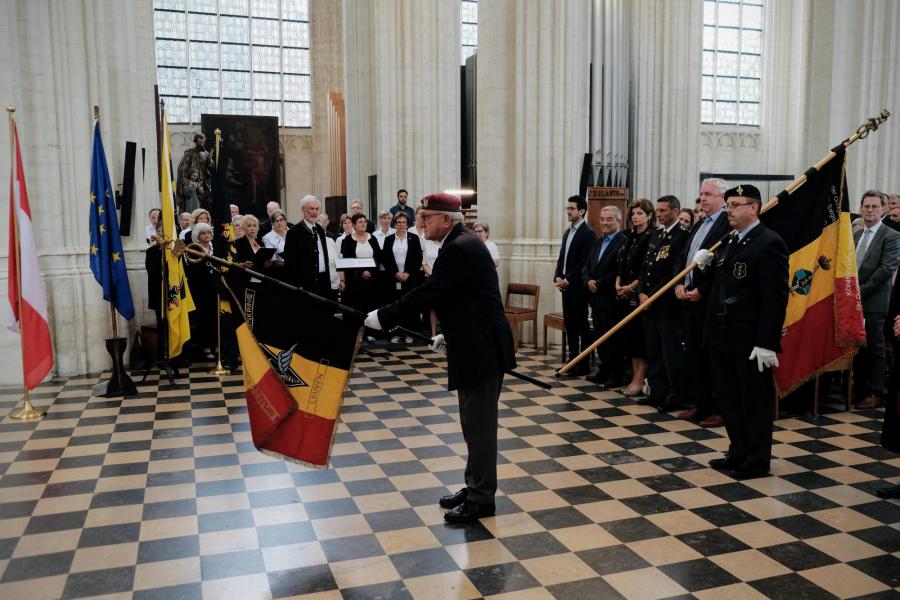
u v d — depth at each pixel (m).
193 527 3.83
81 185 7.83
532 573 3.32
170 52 22.06
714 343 4.69
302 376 4.00
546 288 9.43
